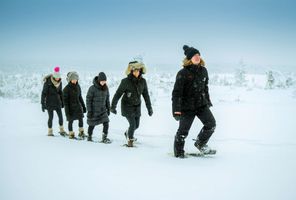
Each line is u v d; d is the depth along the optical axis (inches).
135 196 141.6
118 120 507.5
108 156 229.1
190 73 218.8
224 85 1111.6
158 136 369.1
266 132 377.1
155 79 962.7
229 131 385.1
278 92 884.6
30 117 567.8
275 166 197.5
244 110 583.2
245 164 203.5
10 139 328.5
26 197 140.6
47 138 342.3
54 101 377.7
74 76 352.8
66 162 205.8
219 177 171.3
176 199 138.3
